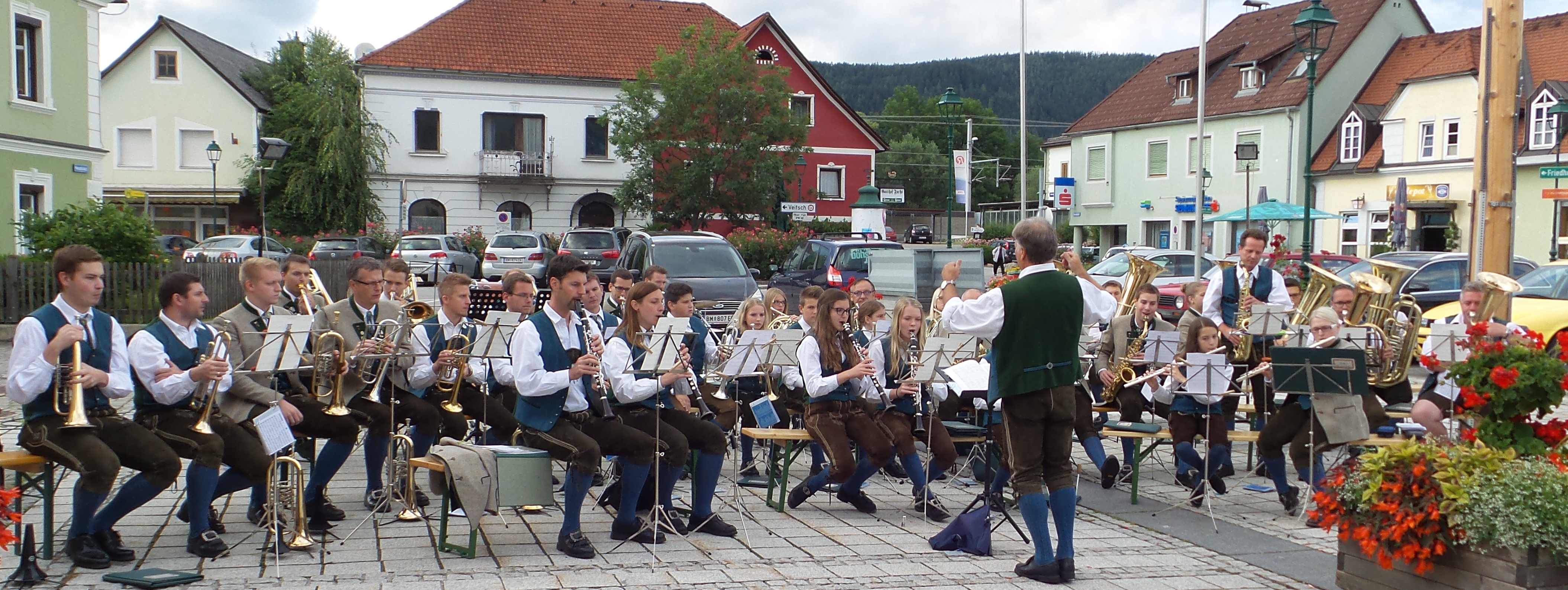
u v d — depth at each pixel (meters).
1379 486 5.04
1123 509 7.46
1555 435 5.44
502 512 6.87
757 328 8.51
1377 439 7.27
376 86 38.62
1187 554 6.24
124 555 5.50
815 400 7.02
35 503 6.75
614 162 40.72
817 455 8.14
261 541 6.05
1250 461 8.80
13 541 4.72
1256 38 39.22
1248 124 37.44
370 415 6.64
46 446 5.21
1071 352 5.54
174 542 5.96
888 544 6.33
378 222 38.38
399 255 30.03
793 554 6.04
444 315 7.18
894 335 7.50
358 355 6.21
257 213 41.16
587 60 40.91
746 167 36.75
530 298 6.82
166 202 40.22
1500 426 5.49
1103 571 5.79
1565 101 27.31
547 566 5.64
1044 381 5.43
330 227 38.41
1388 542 5.04
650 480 6.78
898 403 7.36
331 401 6.36
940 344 6.71
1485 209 8.59
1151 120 40.72
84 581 5.18
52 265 16.67
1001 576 5.66
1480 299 8.15
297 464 5.85
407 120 38.91
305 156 39.25
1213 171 38.75
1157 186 40.88
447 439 6.07
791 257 21.86
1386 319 8.12
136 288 17.38
